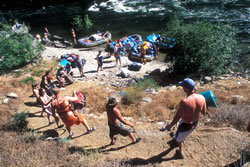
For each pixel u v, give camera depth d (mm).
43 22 32656
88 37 25062
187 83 4340
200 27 14508
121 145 6141
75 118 6488
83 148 6082
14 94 10922
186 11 31453
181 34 14531
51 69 16531
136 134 6504
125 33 26766
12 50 16531
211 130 5930
